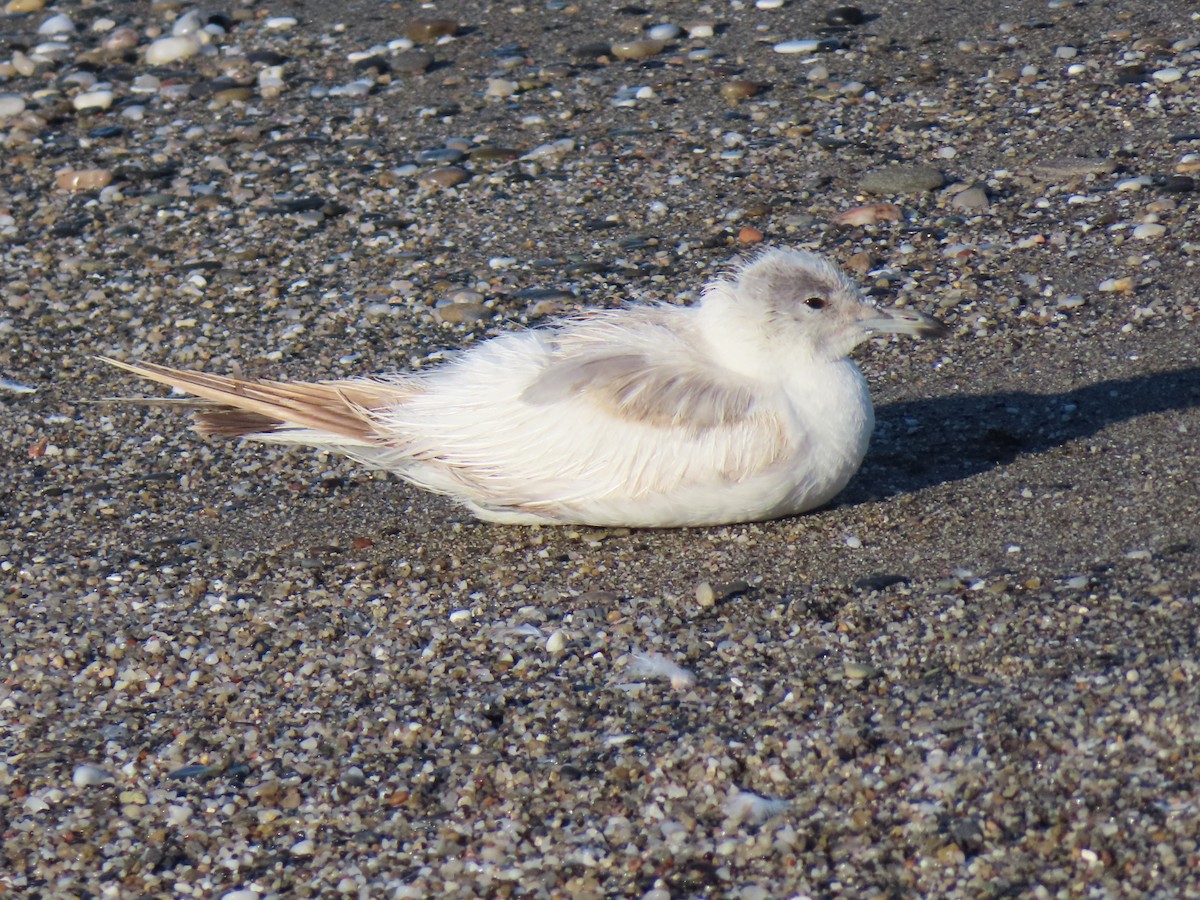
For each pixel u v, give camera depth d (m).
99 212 18.48
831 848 8.36
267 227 17.83
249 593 11.51
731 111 19.38
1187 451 11.80
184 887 8.66
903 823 8.42
